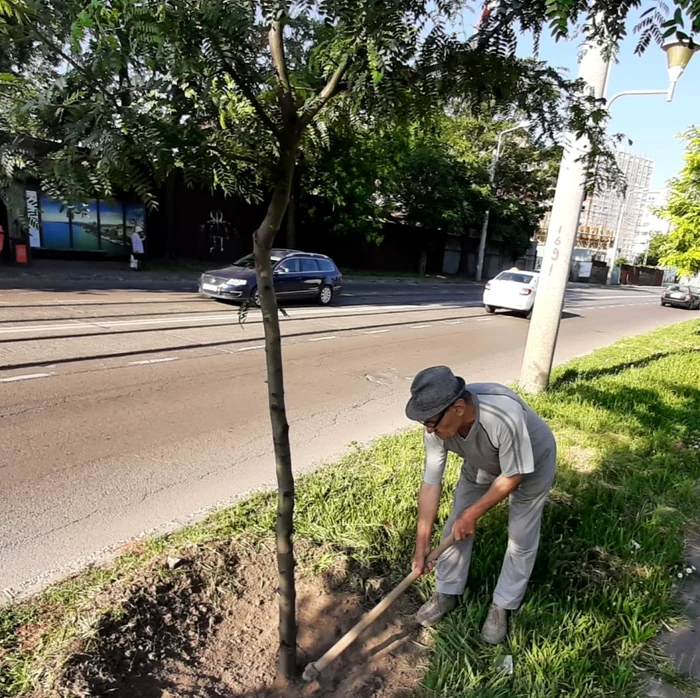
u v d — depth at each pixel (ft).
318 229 77.41
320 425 17.38
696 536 11.49
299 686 7.34
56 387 18.39
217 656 7.60
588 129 6.42
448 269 109.50
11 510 10.98
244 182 6.15
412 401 7.11
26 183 4.92
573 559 10.09
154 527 10.75
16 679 6.54
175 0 4.49
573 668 7.55
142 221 58.44
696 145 39.06
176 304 37.22
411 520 11.03
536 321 21.38
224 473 13.37
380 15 4.75
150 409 17.25
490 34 5.76
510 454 7.20
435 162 83.61
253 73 5.32
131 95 4.81
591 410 19.29
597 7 5.59
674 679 7.61
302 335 31.55
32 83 4.59
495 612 8.32
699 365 29.89
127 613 7.66
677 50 5.48
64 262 53.16
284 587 7.14
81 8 4.39
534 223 109.50
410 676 7.61
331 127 6.77
